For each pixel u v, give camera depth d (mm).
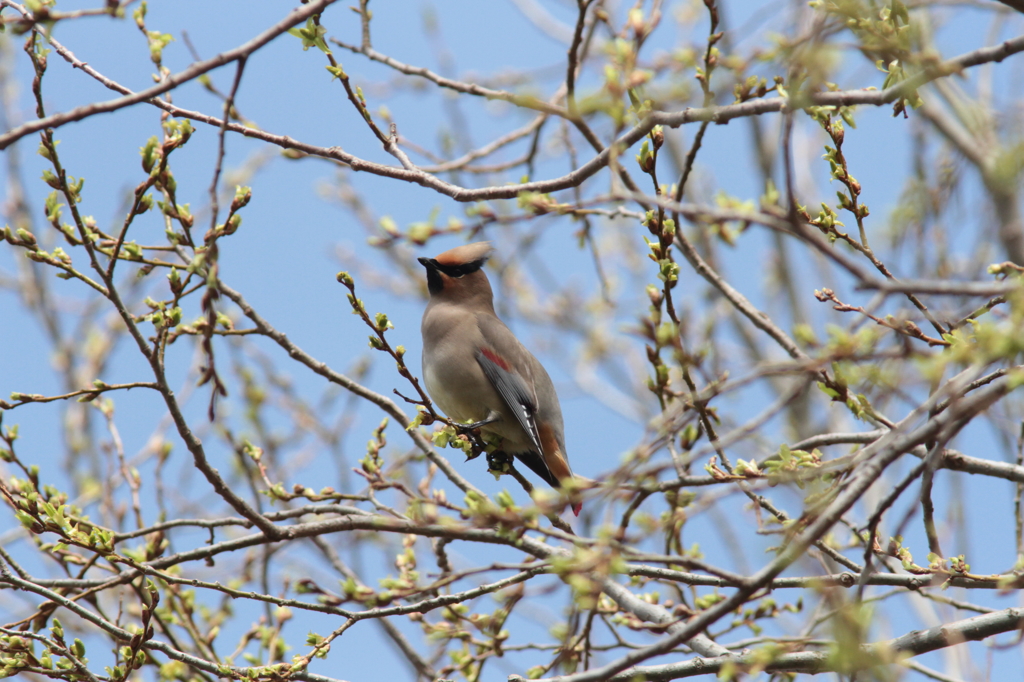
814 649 9469
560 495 6660
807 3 8508
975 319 7918
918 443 6711
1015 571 7930
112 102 7641
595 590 6473
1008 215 11383
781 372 6461
